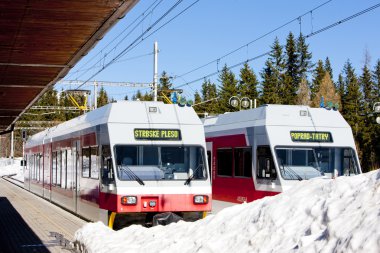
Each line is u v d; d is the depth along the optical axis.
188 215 14.53
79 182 18.00
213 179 18.58
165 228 10.53
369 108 75.44
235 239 7.92
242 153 16.66
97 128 15.70
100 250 10.36
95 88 38.41
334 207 6.71
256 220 8.10
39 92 18.86
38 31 10.49
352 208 6.43
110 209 14.29
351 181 7.30
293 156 15.26
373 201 6.25
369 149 71.69
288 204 7.84
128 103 15.04
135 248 9.82
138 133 14.63
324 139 15.73
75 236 12.36
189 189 14.49
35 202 26.00
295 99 78.88
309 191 7.97
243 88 79.94
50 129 26.92
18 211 21.59
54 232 15.20
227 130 17.78
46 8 9.07
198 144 15.02
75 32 10.55
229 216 9.08
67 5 8.91
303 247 6.37
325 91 75.38
